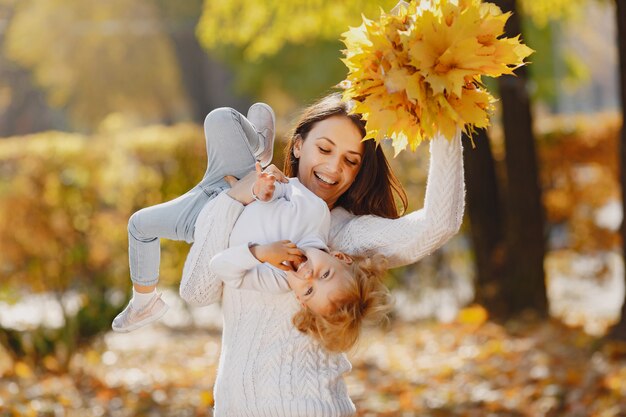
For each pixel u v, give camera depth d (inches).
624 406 285.1
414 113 138.1
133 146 534.6
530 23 930.7
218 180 156.2
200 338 474.6
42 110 1838.1
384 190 164.7
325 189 157.2
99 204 526.0
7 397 314.2
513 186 453.1
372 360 394.0
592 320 458.6
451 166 142.9
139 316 159.9
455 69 134.8
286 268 142.7
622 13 350.6
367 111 140.8
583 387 312.0
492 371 354.9
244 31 532.1
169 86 1605.6
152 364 399.9
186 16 1544.0
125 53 1574.8
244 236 147.3
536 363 353.1
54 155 528.7
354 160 156.6
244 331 149.8
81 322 372.2
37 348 363.3
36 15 1562.5
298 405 144.7
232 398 148.3
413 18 137.4
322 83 1115.3
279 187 151.1
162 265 522.9
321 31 515.8
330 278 141.9
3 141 558.6
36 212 521.0
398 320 500.4
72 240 517.0
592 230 634.8
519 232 453.7
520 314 450.6
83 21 1552.7
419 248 148.3
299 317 146.0
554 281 627.8
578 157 634.8
